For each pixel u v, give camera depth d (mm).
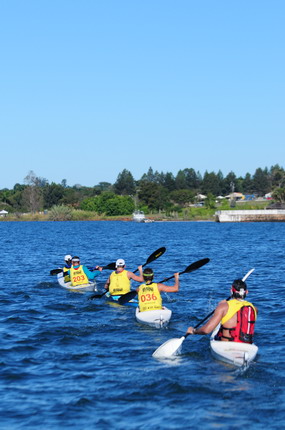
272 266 25953
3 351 10281
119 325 12516
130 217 145875
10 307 14930
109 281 15664
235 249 38188
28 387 8289
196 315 13781
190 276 22375
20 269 24859
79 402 7652
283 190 140875
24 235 63375
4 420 7062
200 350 10258
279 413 7238
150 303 12867
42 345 10758
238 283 9734
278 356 9867
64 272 19719
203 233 65688
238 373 8867
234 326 9648
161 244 44906
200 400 7715
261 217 112125
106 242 48344
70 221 142750
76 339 11242
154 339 11242
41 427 6836
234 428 6773
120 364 9438
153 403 7625
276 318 13344
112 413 7273
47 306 15023
